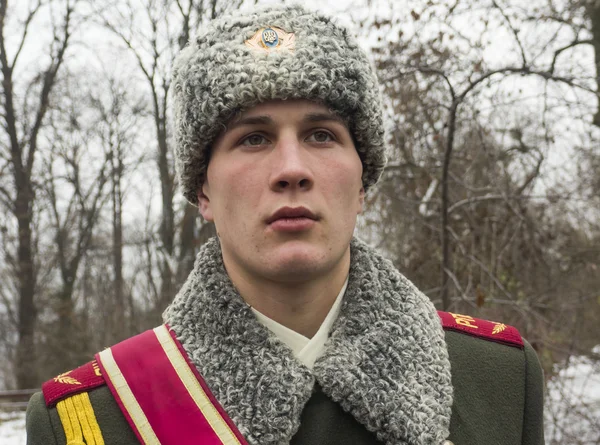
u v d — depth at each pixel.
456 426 1.26
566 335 4.20
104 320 12.73
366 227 4.90
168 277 8.46
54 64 14.35
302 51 1.19
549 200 4.28
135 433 1.20
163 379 1.24
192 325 1.28
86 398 1.25
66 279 14.92
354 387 1.17
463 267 4.41
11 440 6.52
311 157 1.20
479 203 4.43
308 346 1.25
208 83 1.22
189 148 1.29
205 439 1.16
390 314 1.29
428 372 1.25
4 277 14.52
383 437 1.16
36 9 14.20
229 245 1.23
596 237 4.54
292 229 1.15
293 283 1.21
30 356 13.41
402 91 4.17
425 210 4.70
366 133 1.31
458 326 1.48
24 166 14.55
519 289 4.34
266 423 1.13
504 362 1.40
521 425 1.34
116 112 15.48
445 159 3.79
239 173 1.20
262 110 1.18
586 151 4.23
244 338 1.21
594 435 3.81
